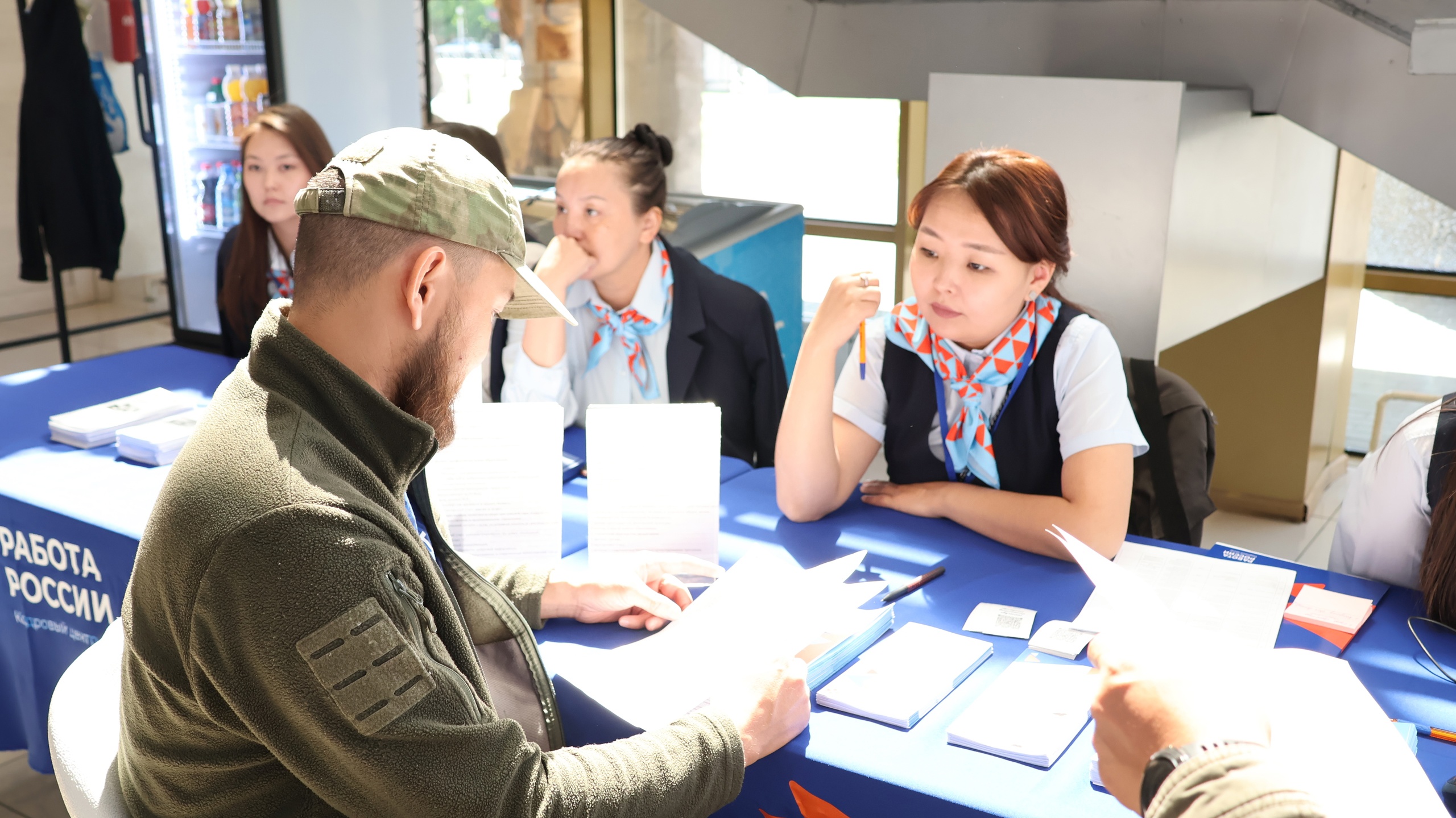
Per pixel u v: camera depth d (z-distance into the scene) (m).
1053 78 2.29
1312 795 0.67
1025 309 1.82
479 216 1.04
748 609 1.40
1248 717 0.75
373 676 0.93
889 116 4.23
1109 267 2.30
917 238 1.80
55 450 2.23
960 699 1.30
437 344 1.05
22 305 5.68
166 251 5.09
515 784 0.99
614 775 1.05
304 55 4.57
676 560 1.59
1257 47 2.32
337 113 4.62
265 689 0.93
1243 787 0.68
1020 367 1.82
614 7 4.32
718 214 3.26
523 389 2.32
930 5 2.70
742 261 3.14
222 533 0.91
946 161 2.48
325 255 1.01
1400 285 3.86
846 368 2.02
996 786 1.12
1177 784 0.71
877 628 1.44
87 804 1.07
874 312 1.77
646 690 1.27
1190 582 1.60
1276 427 3.57
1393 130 2.21
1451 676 1.35
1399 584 1.62
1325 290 3.36
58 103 4.77
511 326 2.45
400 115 4.57
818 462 1.81
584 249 2.29
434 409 1.09
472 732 0.97
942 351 1.88
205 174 5.02
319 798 1.01
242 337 3.10
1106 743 0.80
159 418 2.37
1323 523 3.61
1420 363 3.96
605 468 1.67
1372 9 2.15
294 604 0.91
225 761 1.00
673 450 1.67
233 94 4.80
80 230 4.91
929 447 1.96
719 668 1.29
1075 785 1.12
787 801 1.21
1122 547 1.74
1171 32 2.41
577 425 2.44
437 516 1.39
